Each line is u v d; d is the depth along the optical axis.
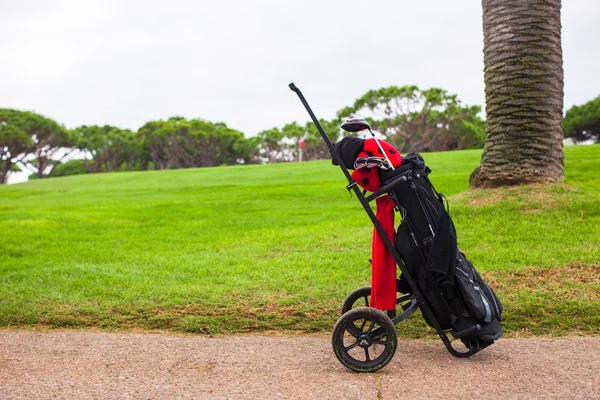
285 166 32.06
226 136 74.19
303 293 6.41
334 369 4.38
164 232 11.35
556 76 9.37
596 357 4.48
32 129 62.28
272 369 4.38
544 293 5.91
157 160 73.56
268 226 11.60
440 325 4.51
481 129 66.25
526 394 3.79
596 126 58.28
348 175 4.48
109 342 5.09
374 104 61.97
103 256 8.95
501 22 9.25
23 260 8.71
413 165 4.47
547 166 9.47
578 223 8.23
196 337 5.29
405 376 4.18
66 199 20.83
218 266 7.91
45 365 4.48
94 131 75.00
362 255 8.07
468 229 8.51
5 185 32.03
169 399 3.79
